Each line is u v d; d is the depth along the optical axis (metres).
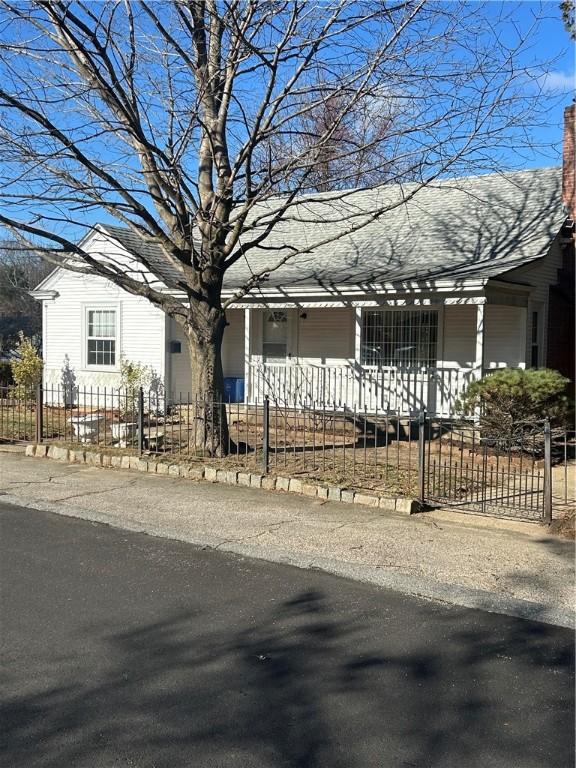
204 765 3.29
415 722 3.70
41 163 9.88
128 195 10.22
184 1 10.04
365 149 11.10
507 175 16.89
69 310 19.38
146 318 18.05
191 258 10.79
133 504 8.51
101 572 6.09
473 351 15.05
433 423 13.30
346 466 10.25
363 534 7.21
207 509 8.25
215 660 4.40
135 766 3.28
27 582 5.82
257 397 15.47
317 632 4.86
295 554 6.58
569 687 4.11
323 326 16.92
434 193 17.33
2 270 25.61
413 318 15.66
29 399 17.73
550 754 3.42
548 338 15.30
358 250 16.20
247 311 15.74
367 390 14.75
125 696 3.94
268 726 3.64
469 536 7.14
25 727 3.61
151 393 17.58
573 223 14.23
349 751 3.43
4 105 9.23
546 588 5.70
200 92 10.33
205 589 5.69
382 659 4.45
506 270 12.69
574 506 8.30
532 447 10.08
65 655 4.45
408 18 9.58
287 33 9.62
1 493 9.12
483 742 3.52
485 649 4.62
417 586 5.75
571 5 10.11
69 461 11.38
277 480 9.23
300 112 10.22
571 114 14.58
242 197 11.16
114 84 10.16
